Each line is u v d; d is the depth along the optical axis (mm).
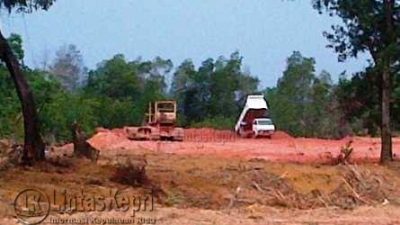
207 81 93312
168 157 36719
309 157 40875
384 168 29656
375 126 34906
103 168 26234
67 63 97375
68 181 23594
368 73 33719
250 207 21922
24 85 25953
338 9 32625
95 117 69875
